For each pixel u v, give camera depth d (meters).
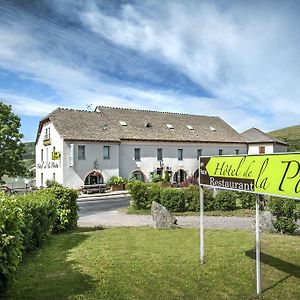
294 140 73.56
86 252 8.27
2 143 32.53
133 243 9.52
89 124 34.50
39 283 5.83
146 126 38.31
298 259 7.64
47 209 9.66
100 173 33.12
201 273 6.53
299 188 4.62
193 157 40.00
